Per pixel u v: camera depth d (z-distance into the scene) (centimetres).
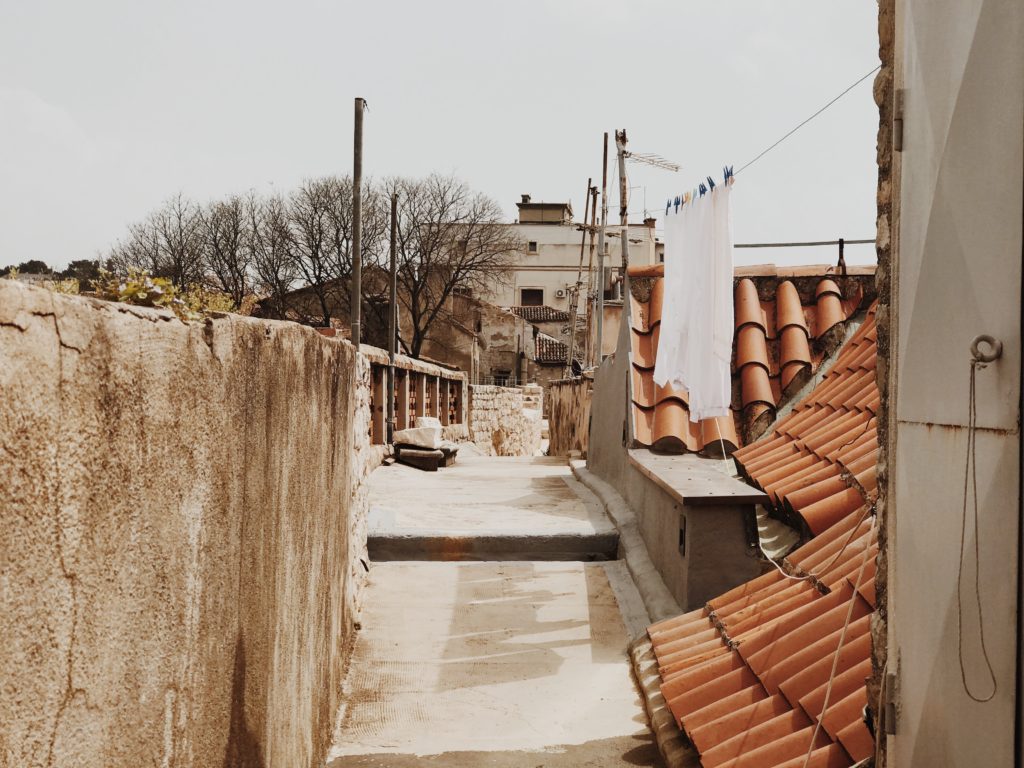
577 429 1991
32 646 116
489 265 4200
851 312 832
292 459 308
